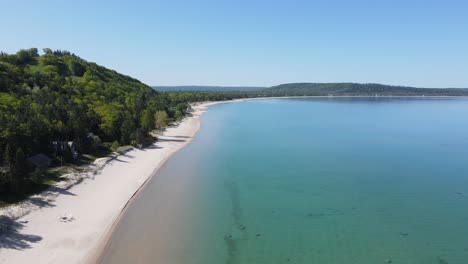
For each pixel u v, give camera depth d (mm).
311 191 51938
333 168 65000
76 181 50062
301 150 80812
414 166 67000
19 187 42875
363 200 48344
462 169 64812
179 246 35062
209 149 81250
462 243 36344
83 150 63656
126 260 32219
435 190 52875
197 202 47031
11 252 31781
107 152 67875
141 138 78938
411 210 45031
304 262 32469
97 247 34125
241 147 83938
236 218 42031
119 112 88000
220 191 51594
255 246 35312
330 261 32688
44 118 63719
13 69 94938
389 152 79500
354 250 34719
